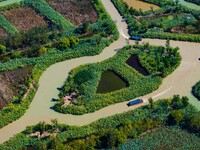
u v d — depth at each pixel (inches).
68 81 4052.7
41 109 3786.9
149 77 4094.5
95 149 3356.3
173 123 3565.5
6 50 4507.9
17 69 4274.1
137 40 4702.3
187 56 4439.0
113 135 3336.6
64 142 3437.5
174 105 3732.8
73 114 3710.6
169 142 3403.1
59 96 3919.8
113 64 4281.5
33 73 4165.8
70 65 4323.3
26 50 4483.3
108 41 4638.3
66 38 4574.3
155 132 3496.6
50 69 4269.2
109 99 3826.3
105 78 4141.2
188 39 4682.6
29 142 3425.2
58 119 3671.3
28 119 3688.5
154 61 4281.5
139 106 3777.1
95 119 3663.9
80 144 3309.5
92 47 4539.9
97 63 4296.3
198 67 4269.2
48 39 4670.3
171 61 4259.4
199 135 3464.6
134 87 3969.0
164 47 4475.9
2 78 4141.2
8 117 3661.4
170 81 4082.2
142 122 3533.5
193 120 3499.0
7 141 3444.9
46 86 4047.7
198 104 3818.9
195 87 3964.1
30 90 3959.2
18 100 3826.3
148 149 3341.5
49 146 3334.2
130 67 4244.6
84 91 3905.0
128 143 3390.7
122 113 3673.7
